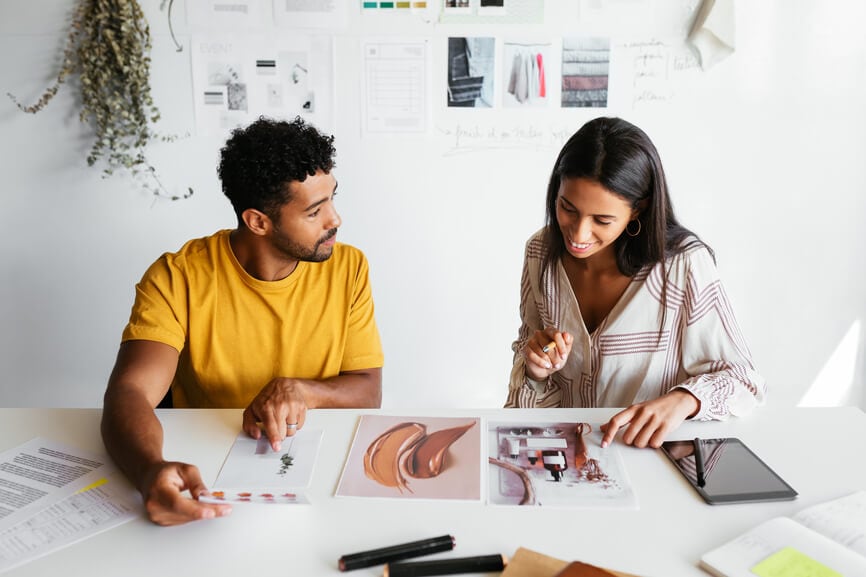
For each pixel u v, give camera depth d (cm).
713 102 223
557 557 81
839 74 220
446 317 245
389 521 89
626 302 128
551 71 221
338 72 223
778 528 83
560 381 141
